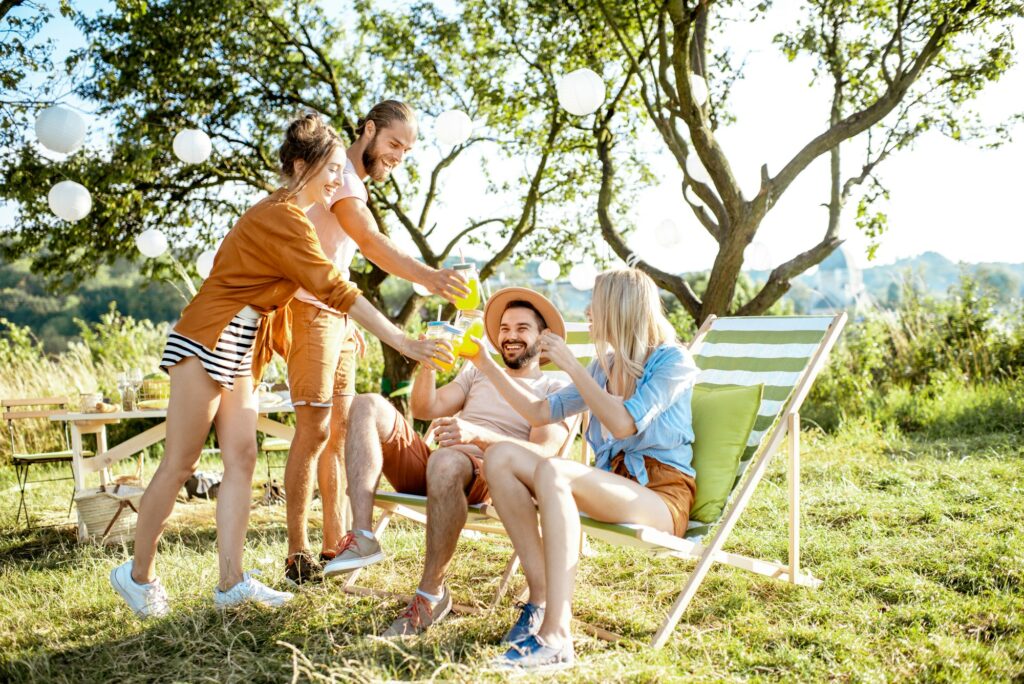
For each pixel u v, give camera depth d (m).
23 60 6.32
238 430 2.99
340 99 9.16
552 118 8.89
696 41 7.79
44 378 9.59
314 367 3.30
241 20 8.93
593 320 2.85
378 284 9.59
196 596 3.15
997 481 4.65
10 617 3.18
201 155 5.75
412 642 2.59
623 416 2.60
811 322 3.42
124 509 4.88
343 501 3.54
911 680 2.30
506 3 8.58
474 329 2.92
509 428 3.23
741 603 3.01
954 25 6.77
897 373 9.14
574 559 2.40
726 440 2.84
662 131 7.63
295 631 2.77
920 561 3.29
